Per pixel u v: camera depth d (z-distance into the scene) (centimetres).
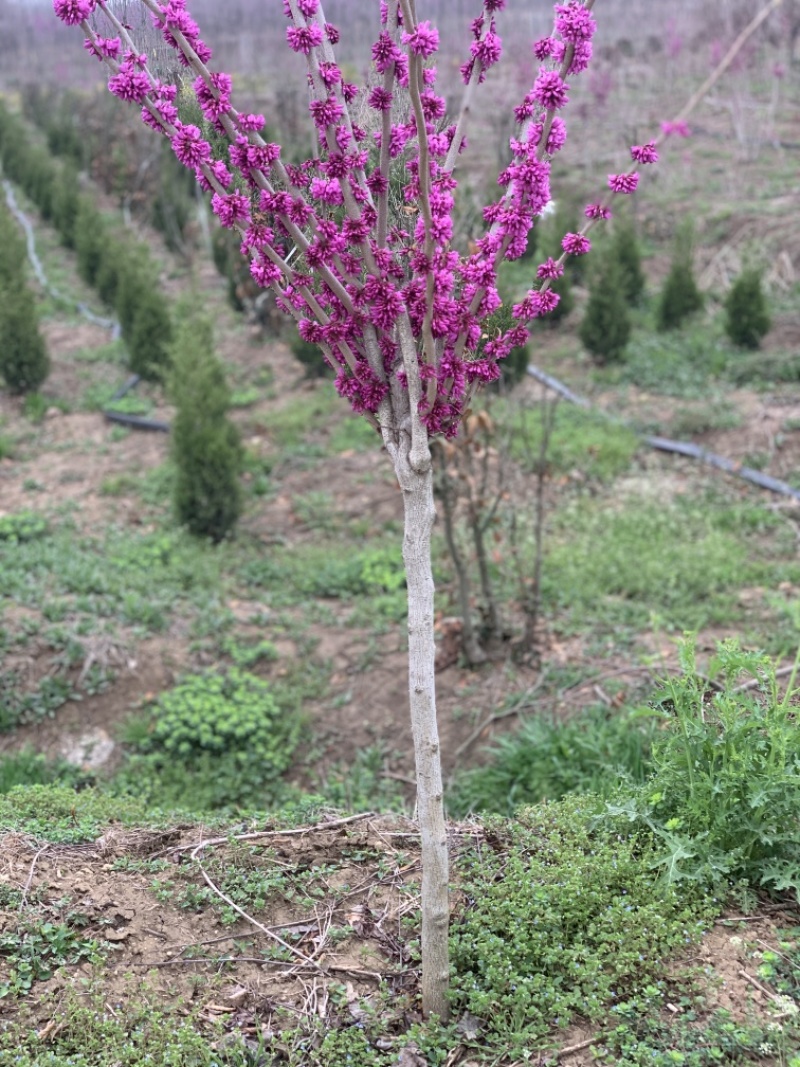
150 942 304
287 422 1066
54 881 325
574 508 830
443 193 227
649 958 284
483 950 287
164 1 234
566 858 320
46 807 393
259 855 343
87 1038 265
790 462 873
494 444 695
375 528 852
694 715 342
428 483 245
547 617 667
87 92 2803
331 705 620
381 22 240
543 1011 273
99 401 1152
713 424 954
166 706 591
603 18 2355
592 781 454
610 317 1118
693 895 309
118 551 802
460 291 251
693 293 1208
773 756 311
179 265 1683
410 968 295
